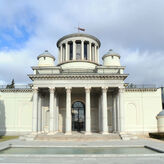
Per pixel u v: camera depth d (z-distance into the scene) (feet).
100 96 133.90
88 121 113.91
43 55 141.18
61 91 136.05
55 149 70.33
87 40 152.87
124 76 119.14
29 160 49.06
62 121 142.00
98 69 132.87
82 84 118.83
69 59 152.46
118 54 144.36
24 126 149.07
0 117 150.71
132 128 146.92
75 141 97.04
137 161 47.80
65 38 153.99
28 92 153.79
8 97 153.69
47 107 139.54
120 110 115.75
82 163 45.44
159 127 132.67
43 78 119.44
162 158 51.93
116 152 63.00
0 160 49.16
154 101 151.23
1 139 112.06
